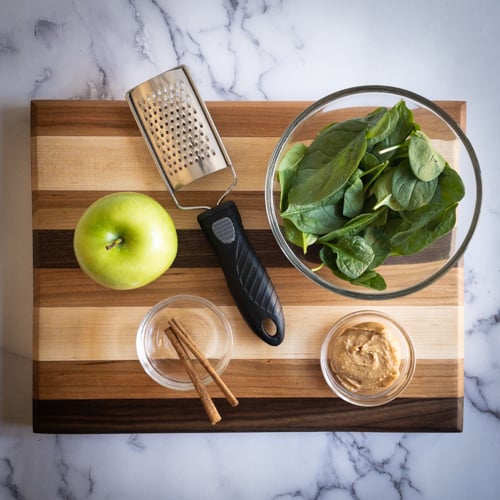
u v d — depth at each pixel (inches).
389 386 37.2
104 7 40.9
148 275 35.3
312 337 38.2
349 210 32.4
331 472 41.1
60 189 38.0
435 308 38.2
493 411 41.5
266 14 41.1
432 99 41.1
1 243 40.7
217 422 37.9
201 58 41.0
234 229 36.4
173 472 41.0
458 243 35.6
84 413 38.1
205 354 38.9
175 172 36.7
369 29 41.1
